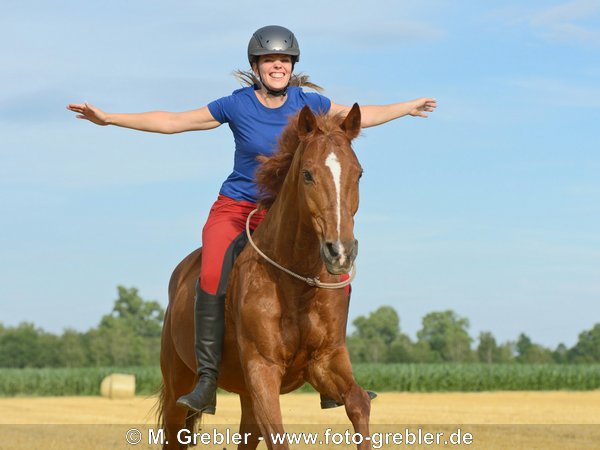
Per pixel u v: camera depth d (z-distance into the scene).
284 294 8.34
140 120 9.43
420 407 35.28
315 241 8.17
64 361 125.50
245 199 9.45
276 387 8.30
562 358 143.38
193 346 9.73
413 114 10.20
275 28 9.40
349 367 8.41
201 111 9.52
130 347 129.38
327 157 7.61
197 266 10.12
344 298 8.58
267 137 9.32
